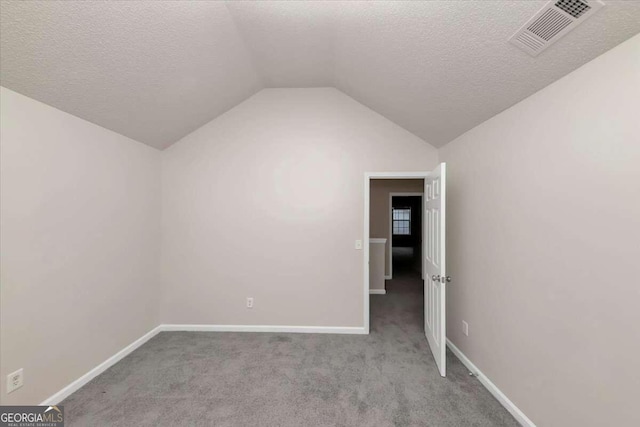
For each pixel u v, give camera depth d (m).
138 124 2.43
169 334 2.94
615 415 1.14
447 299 2.71
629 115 1.09
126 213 2.51
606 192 1.18
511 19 1.27
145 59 1.81
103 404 1.83
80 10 1.34
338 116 3.01
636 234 1.07
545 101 1.51
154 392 1.96
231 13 1.80
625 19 1.04
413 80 2.08
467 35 1.47
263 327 3.01
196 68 2.13
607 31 1.11
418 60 1.84
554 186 1.45
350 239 2.99
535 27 1.25
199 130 3.04
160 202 3.03
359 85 2.62
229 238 3.02
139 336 2.69
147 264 2.81
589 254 1.26
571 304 1.35
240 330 3.02
